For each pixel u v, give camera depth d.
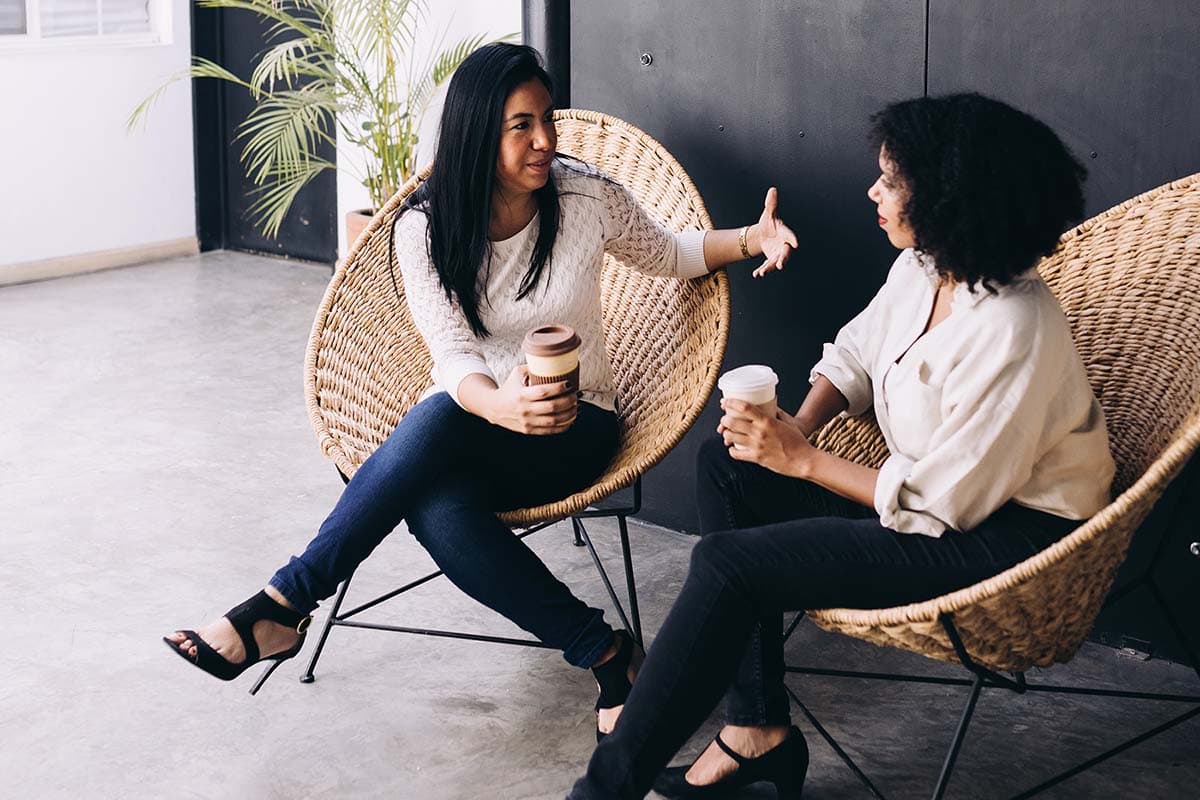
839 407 2.19
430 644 2.70
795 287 2.86
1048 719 2.41
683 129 2.94
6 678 2.57
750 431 1.97
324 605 2.86
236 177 5.89
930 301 1.99
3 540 3.14
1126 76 2.38
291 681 2.57
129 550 3.10
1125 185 2.43
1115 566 1.89
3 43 5.17
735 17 2.80
